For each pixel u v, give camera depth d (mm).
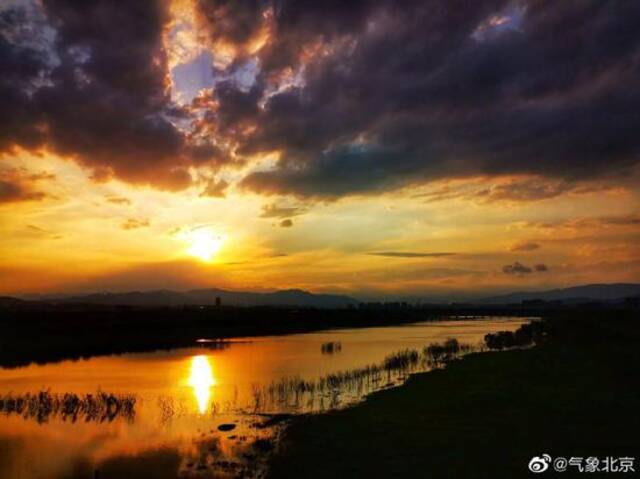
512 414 23625
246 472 18500
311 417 26172
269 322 133125
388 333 106562
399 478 16328
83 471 19344
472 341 80500
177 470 19156
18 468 19719
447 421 23000
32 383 39531
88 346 68625
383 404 27953
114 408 29391
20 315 96312
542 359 44031
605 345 51531
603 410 23906
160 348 68562
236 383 38531
